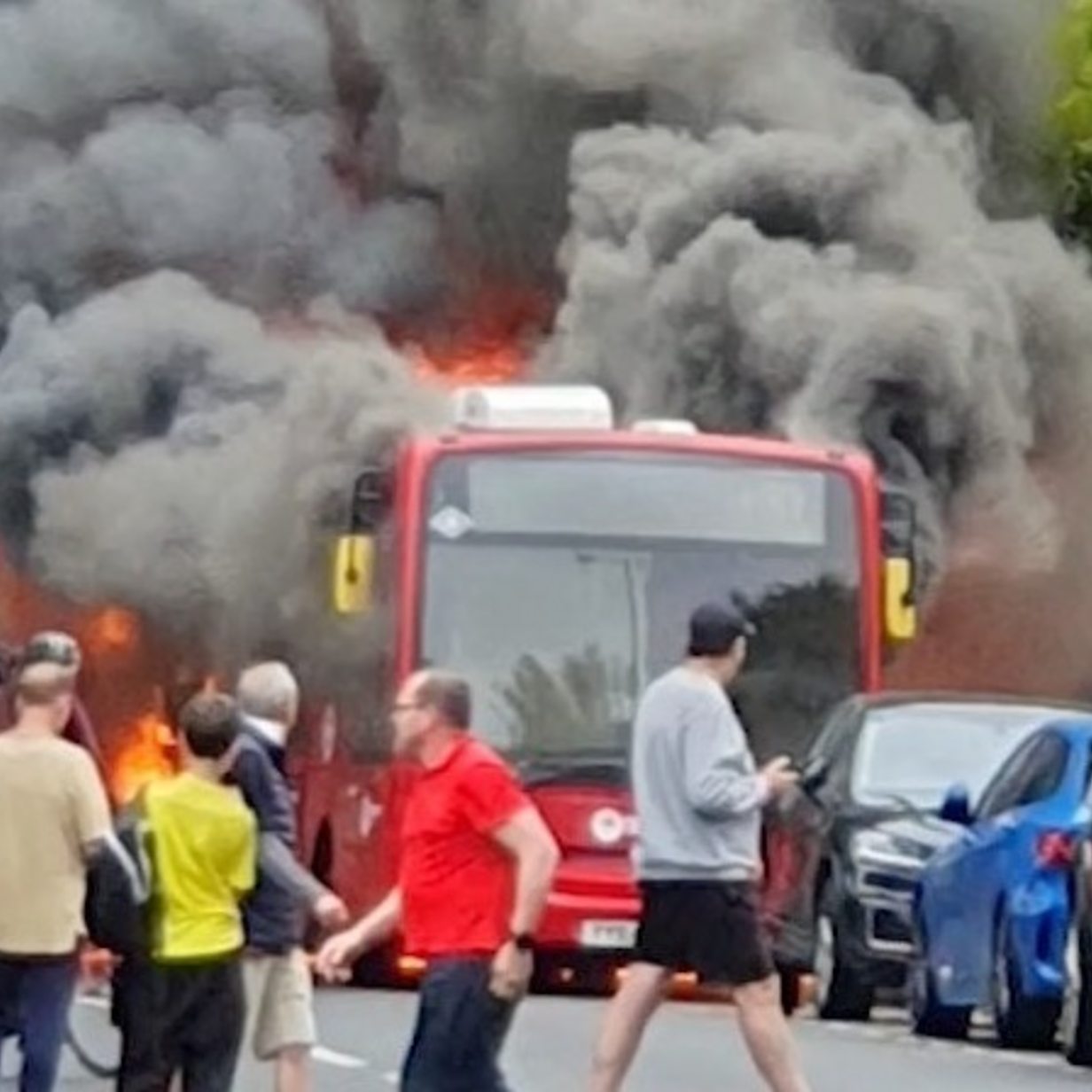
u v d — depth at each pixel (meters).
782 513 48.09
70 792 27.11
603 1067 28.50
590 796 46.38
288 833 27.42
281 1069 27.36
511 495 47.50
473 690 46.97
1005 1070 36.22
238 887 26.22
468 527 47.34
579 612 47.31
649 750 28.30
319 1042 38.41
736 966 28.22
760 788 28.25
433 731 24.03
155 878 25.97
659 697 28.30
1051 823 37.91
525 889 23.78
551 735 46.81
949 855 40.22
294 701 27.94
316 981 45.84
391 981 48.34
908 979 43.12
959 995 39.78
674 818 28.22
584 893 45.97
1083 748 38.50
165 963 25.95
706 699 28.19
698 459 47.94
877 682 47.91
